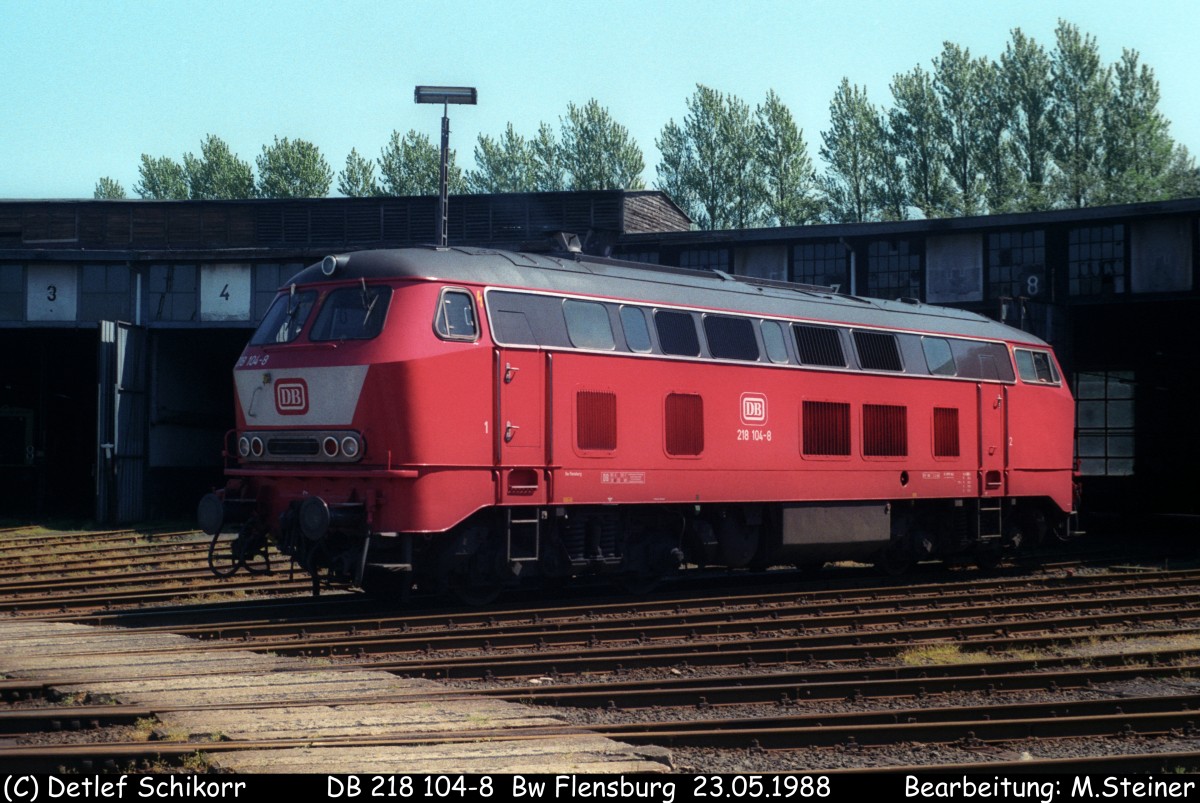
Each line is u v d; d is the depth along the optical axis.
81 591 19.08
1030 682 11.54
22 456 39.19
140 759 8.26
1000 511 23.12
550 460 16.09
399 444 14.82
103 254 32.00
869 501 20.73
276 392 15.70
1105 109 60.88
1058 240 31.05
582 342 16.58
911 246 32.56
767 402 18.95
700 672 12.35
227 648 13.07
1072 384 31.33
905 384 21.27
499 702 10.39
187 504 34.38
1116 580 20.17
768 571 23.08
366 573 16.08
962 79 61.59
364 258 15.79
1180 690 11.47
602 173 62.31
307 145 66.81
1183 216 29.67
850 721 9.85
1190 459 36.09
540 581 18.41
